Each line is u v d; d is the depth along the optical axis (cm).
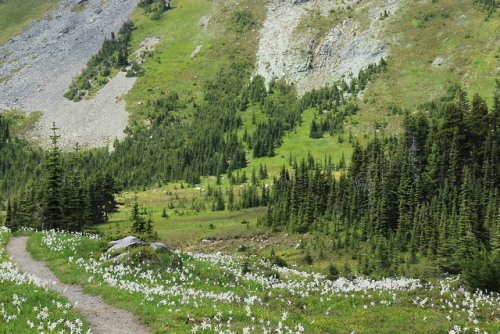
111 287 2525
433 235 6862
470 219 6638
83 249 3528
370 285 3319
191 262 3675
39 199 7581
